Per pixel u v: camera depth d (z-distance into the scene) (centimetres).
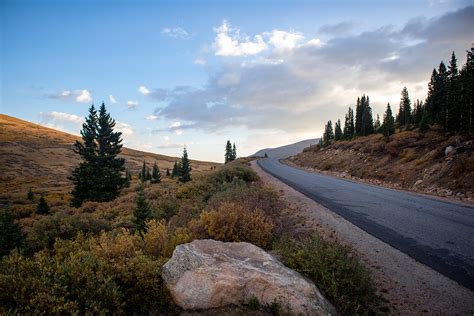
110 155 3844
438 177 1919
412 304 472
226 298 455
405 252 691
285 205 1332
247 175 2586
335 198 1516
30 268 456
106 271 484
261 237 738
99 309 389
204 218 790
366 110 7569
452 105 3475
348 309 453
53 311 366
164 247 677
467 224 938
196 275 473
